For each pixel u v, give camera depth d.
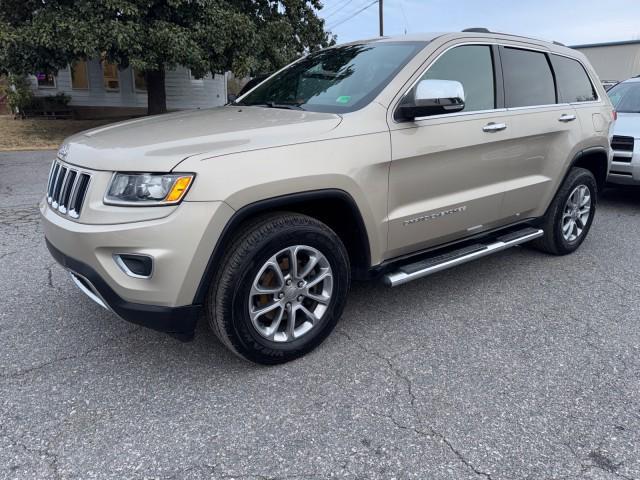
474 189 3.68
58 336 3.28
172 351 3.12
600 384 2.82
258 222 2.68
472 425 2.47
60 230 2.63
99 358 3.04
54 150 12.20
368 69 3.47
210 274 2.53
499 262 4.75
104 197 2.48
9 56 12.33
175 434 2.39
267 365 2.93
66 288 3.99
